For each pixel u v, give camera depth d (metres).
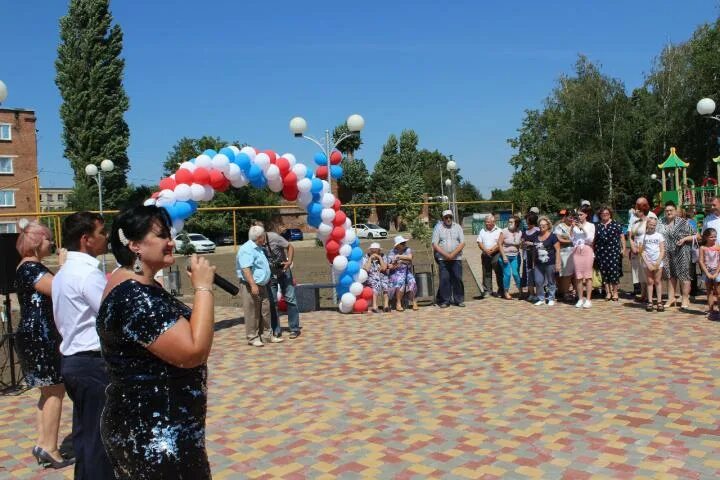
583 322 9.02
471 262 20.48
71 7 41.81
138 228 2.48
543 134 58.78
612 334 8.09
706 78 36.53
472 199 86.00
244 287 8.45
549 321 9.25
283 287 8.91
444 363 6.99
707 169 38.28
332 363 7.29
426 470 4.17
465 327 9.12
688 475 3.90
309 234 49.69
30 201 43.62
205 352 2.39
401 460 4.36
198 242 35.66
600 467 4.08
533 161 60.38
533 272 11.12
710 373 6.09
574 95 41.06
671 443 4.42
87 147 41.38
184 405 2.44
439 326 9.31
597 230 10.83
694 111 37.12
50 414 4.51
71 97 41.50
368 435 4.88
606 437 4.59
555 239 10.72
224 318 11.20
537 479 3.95
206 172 9.17
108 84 42.41
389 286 10.99
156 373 2.40
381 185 62.56
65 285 3.69
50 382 4.45
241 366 7.38
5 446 4.98
